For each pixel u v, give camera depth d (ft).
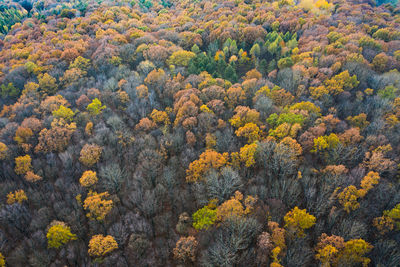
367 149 202.28
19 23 592.60
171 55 383.45
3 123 280.10
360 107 249.34
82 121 270.05
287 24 455.22
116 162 222.69
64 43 412.16
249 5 592.19
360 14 474.90
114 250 163.32
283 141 204.03
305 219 151.53
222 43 434.30
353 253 135.85
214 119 248.93
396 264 133.90
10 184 213.46
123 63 377.50
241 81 357.61
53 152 245.24
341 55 318.65
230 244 146.51
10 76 344.90
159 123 266.57
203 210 168.25
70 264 162.20
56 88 331.98
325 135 209.26
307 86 292.20
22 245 174.09
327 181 182.60
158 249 165.17
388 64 307.78
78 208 189.78
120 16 564.71
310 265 145.38
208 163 198.59
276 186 184.44
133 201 190.60
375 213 162.71
